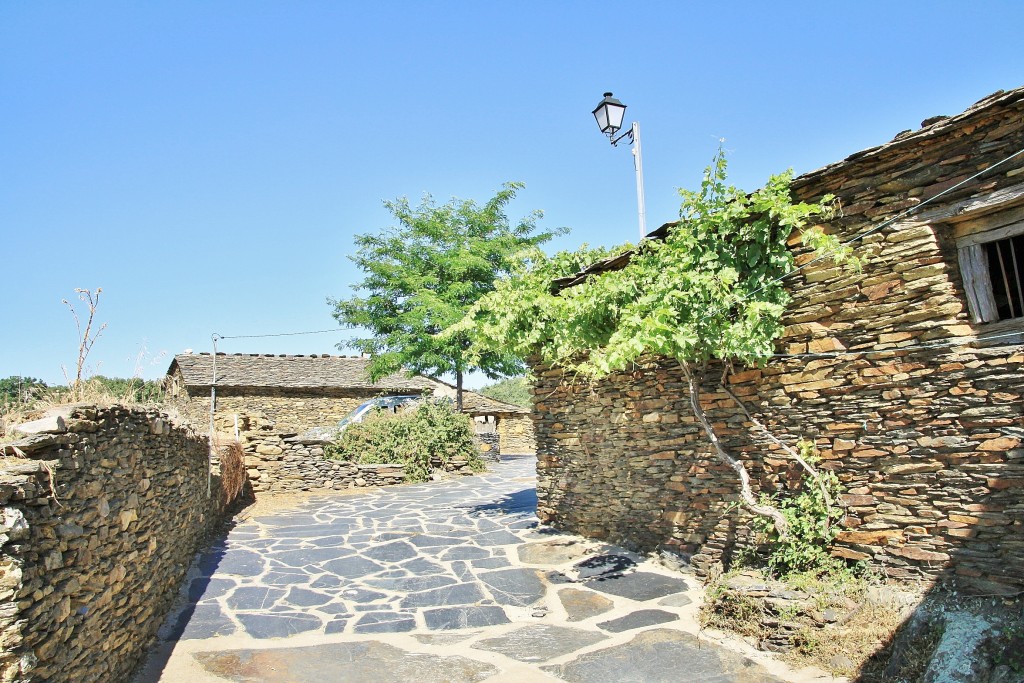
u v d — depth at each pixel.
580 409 9.24
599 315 7.06
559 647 5.59
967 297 5.06
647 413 7.91
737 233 6.33
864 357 5.56
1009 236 4.83
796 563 5.89
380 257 21.61
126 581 5.02
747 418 6.60
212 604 6.97
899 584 5.27
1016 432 4.67
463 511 12.28
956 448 5.01
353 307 21.80
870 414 5.55
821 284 5.87
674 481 7.49
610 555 8.05
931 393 5.16
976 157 4.88
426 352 20.02
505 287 8.80
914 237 5.20
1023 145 4.64
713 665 5.02
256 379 28.16
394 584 7.67
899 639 4.72
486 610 6.64
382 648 5.71
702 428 7.12
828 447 5.87
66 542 3.70
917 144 5.17
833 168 5.57
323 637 6.00
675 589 6.73
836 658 4.77
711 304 6.12
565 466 9.64
